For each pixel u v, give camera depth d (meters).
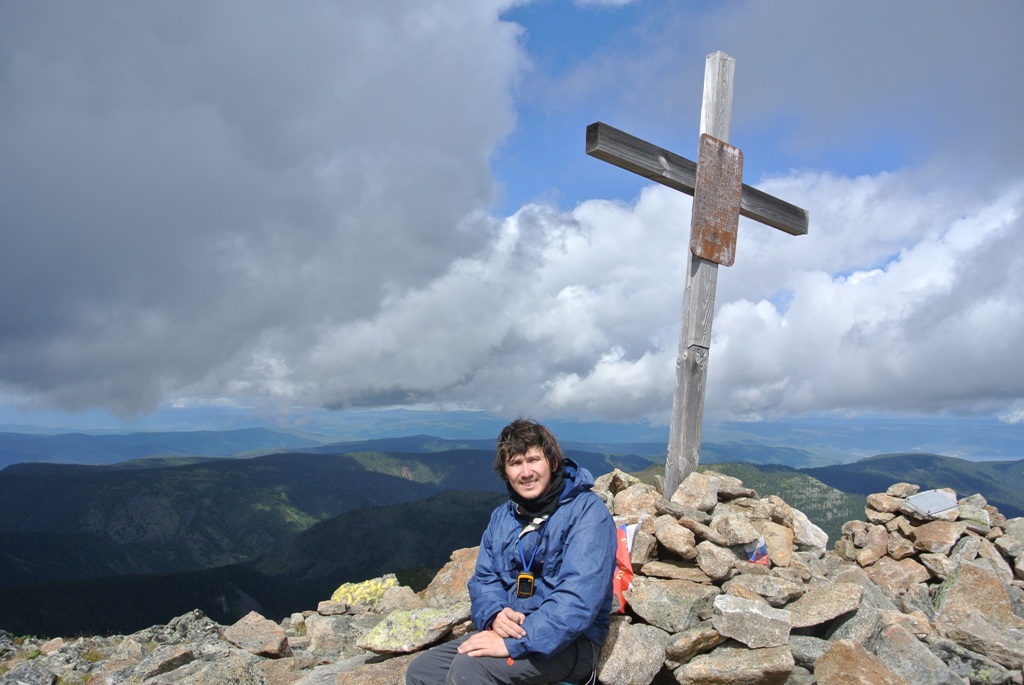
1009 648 5.80
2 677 7.64
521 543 4.50
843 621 5.55
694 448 7.79
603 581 4.15
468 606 5.64
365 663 5.86
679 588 5.57
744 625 5.03
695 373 7.80
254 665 6.17
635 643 4.93
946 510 8.55
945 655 5.86
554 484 4.45
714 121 8.05
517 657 4.02
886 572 8.05
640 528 6.36
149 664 7.12
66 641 9.77
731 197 8.15
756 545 6.43
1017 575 8.38
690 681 4.93
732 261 8.16
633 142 7.46
